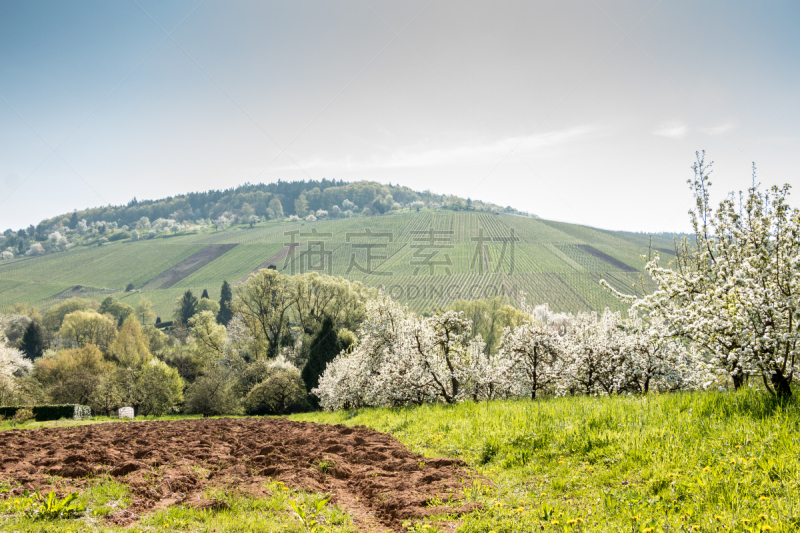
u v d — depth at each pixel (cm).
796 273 999
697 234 1471
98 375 5975
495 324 7231
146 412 5856
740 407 911
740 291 1082
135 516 691
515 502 686
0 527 607
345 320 7225
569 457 852
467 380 2556
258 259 13650
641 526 542
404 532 607
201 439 1441
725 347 1155
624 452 800
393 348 2755
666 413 977
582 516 602
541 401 1609
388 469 936
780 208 1096
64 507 678
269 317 7269
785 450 658
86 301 11662
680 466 697
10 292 13188
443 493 745
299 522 639
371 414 1906
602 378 2097
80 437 1555
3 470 958
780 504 530
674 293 1340
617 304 8456
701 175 1465
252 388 5225
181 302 11400
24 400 4544
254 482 867
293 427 1767
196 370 7138
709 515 541
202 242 15950
